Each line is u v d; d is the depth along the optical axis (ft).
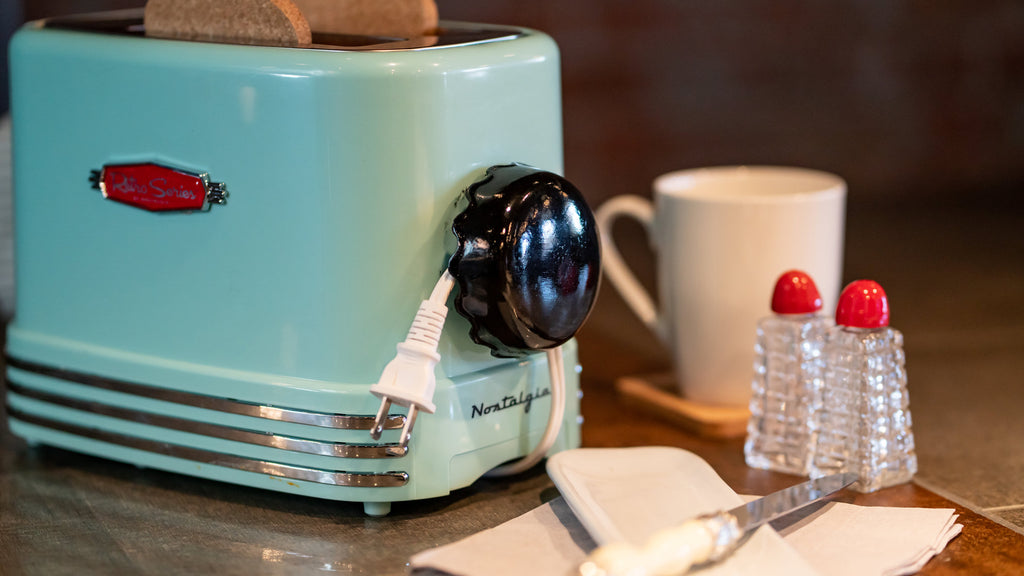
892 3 4.23
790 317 1.99
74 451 2.11
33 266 2.00
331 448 1.73
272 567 1.64
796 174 2.40
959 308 3.05
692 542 1.43
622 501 1.69
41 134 1.93
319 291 1.70
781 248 2.15
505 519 1.80
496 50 1.76
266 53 1.69
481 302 1.67
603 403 2.40
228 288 1.78
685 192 2.39
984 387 2.46
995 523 1.77
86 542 1.72
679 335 2.26
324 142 1.66
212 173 1.75
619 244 3.84
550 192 1.67
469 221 1.66
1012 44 4.38
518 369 1.86
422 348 1.64
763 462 2.02
